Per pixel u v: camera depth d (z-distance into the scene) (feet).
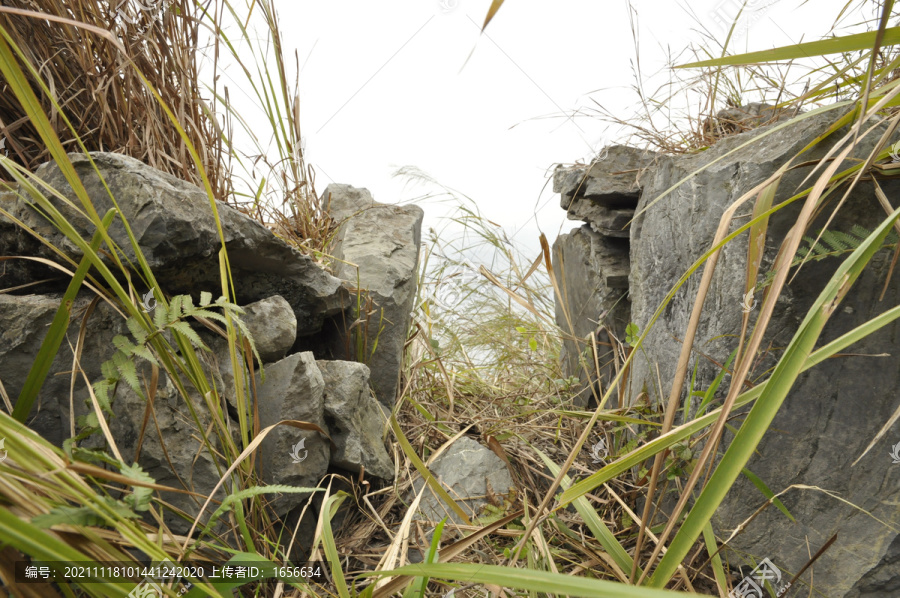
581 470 6.38
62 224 3.27
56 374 4.14
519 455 6.68
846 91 5.23
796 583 4.85
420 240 9.71
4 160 3.27
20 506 2.36
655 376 6.01
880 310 4.75
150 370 4.38
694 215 5.58
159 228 4.33
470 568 2.65
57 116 5.41
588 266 8.20
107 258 4.28
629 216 7.39
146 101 5.71
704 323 5.34
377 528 5.70
